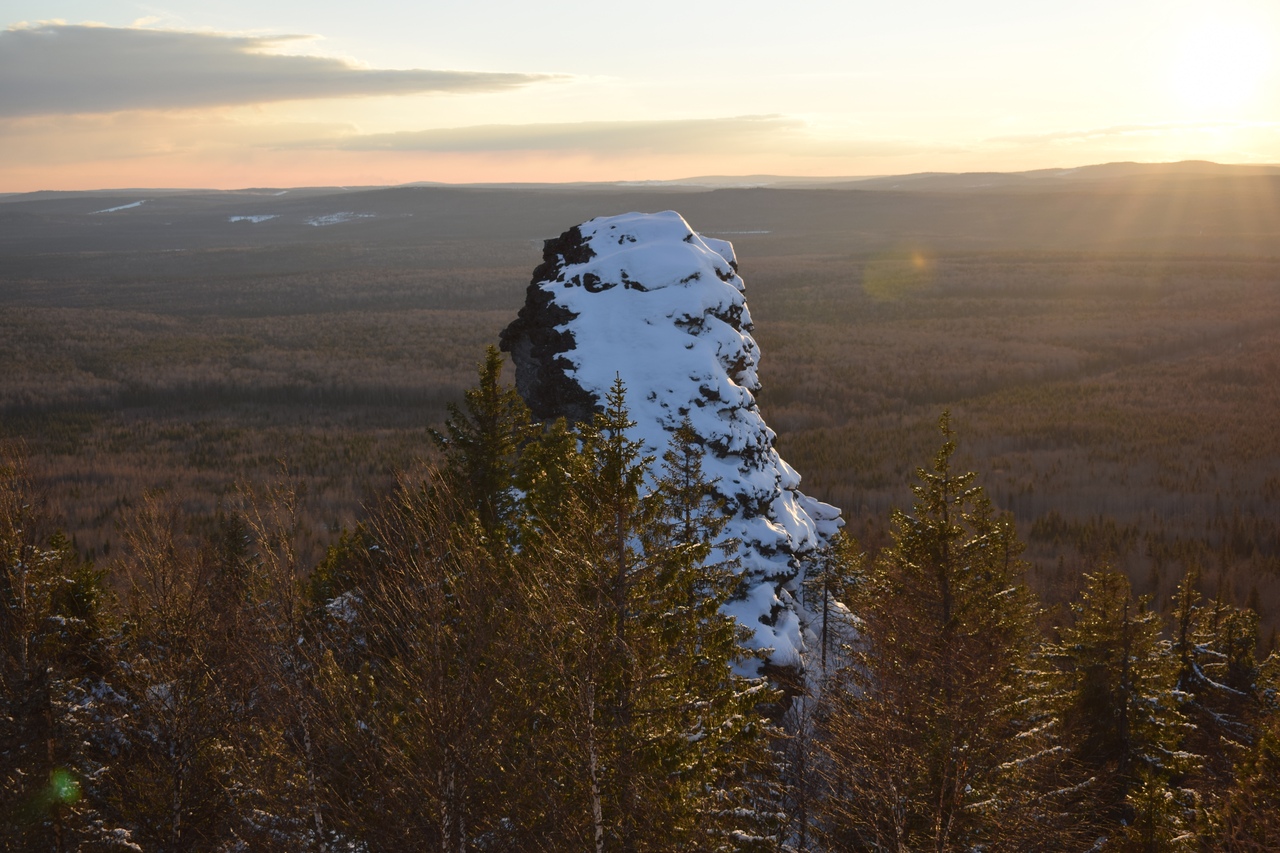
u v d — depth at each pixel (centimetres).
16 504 2591
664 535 2339
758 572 4091
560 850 1992
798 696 3778
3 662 2442
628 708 2041
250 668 2445
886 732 2680
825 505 5556
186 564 2691
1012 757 2944
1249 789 2611
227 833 2581
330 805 2241
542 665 2089
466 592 2177
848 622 4509
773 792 2777
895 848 2486
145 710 2577
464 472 3806
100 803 2609
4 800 2344
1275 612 8050
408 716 2102
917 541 3378
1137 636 3619
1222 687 4350
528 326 5138
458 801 1983
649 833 2009
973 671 2845
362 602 2634
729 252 5491
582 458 2320
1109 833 3147
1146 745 3519
